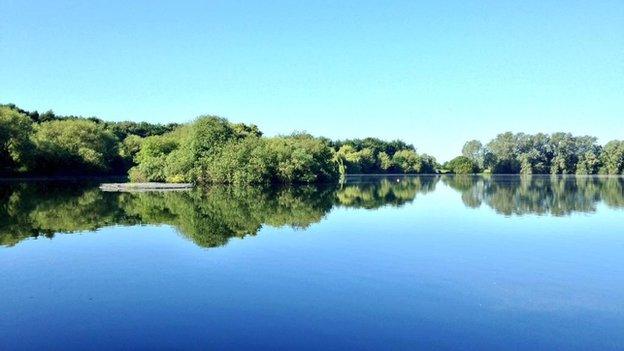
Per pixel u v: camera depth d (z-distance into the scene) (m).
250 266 20.02
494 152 178.38
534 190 70.75
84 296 16.09
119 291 16.62
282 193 61.31
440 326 13.56
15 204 43.19
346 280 17.97
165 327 13.39
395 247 24.22
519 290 17.00
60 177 101.31
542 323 13.90
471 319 14.14
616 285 17.69
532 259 21.80
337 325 13.55
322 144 98.25
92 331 13.14
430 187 80.81
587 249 23.97
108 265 20.22
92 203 44.62
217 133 84.62
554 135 171.50
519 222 33.88
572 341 12.64
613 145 155.12
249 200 49.44
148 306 15.09
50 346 12.22
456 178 133.62
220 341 12.48
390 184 91.75
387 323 13.76
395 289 16.95
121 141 138.62
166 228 29.59
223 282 17.66
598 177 137.62
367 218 35.59
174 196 53.78
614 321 14.10
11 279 18.17
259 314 14.38
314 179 88.06
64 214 36.25
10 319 14.06
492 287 17.31
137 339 12.61
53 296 16.12
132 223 31.66
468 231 29.50
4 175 90.00
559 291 16.89
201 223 31.77
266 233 28.02
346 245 24.48
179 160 80.44
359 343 12.39
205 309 14.80
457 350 12.05
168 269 19.52
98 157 107.50
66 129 109.00
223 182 79.62
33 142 92.62
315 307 14.99
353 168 164.88
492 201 51.16
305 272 19.09
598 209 42.41
